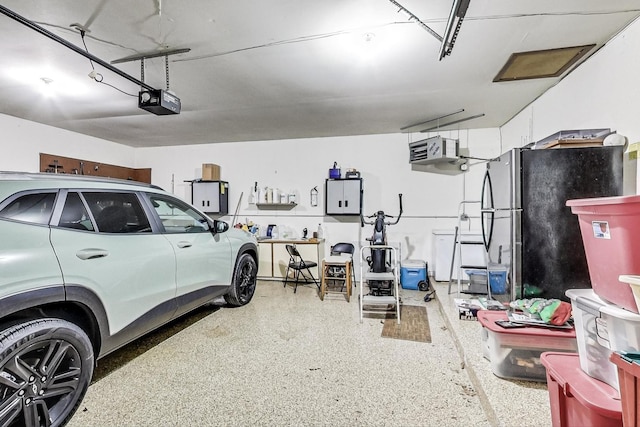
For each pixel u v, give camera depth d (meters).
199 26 2.33
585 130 2.64
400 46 2.62
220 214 6.35
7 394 1.52
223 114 4.46
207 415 1.93
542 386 1.99
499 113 4.44
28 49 2.65
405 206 5.55
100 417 1.91
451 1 2.04
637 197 1.25
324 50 2.68
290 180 6.04
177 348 2.86
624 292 1.32
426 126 5.12
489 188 3.34
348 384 2.26
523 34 2.45
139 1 2.04
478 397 2.08
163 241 2.61
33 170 4.79
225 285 3.55
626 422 1.10
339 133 5.60
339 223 5.83
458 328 2.96
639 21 2.25
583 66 2.91
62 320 1.75
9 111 4.29
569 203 1.68
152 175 6.69
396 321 3.56
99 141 5.90
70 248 1.85
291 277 5.54
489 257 3.36
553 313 2.08
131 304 2.23
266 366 2.53
